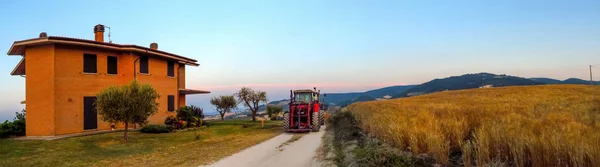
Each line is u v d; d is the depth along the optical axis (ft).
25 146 42.55
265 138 51.78
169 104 77.51
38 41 53.98
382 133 33.58
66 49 56.95
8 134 56.08
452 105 70.59
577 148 15.69
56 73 55.42
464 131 27.25
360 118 60.39
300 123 62.95
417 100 131.13
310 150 37.88
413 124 30.19
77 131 57.72
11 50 60.85
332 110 151.94
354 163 26.08
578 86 163.84
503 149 19.58
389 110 64.59
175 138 52.70
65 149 40.50
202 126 73.72
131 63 65.10
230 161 31.83
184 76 90.58
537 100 81.51
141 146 43.29
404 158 23.20
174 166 30.07
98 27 68.90
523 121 28.14
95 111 60.80
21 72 79.66
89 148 41.50
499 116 33.81
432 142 22.86
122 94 45.27
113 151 39.19
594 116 34.32
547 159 16.44
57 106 55.21
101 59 61.98
